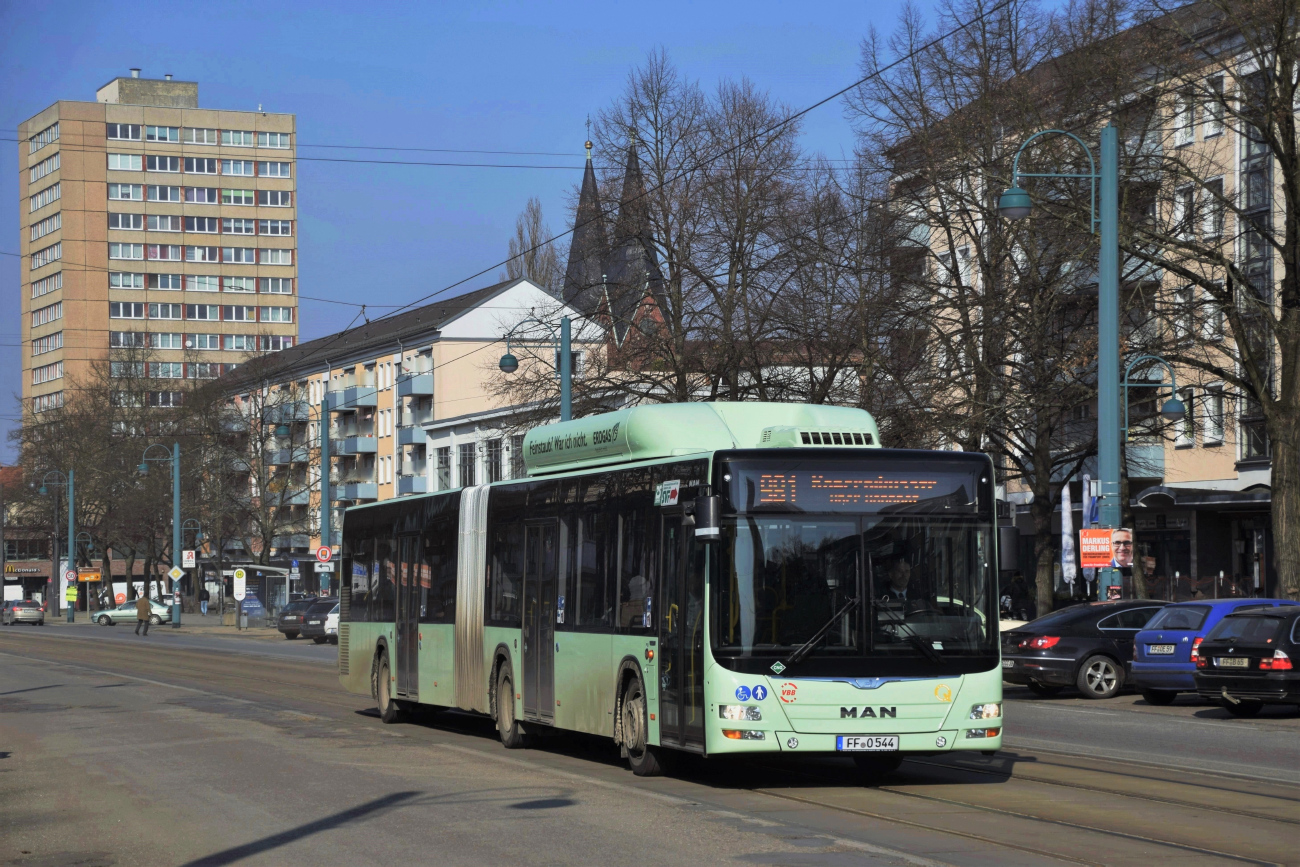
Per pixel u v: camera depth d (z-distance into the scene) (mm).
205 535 89438
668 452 14680
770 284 41531
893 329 35750
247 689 29500
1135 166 31219
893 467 13508
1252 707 22000
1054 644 25703
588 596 15750
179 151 147500
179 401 90688
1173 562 45906
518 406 46219
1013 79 33281
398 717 22172
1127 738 18391
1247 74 29797
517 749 17766
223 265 148625
